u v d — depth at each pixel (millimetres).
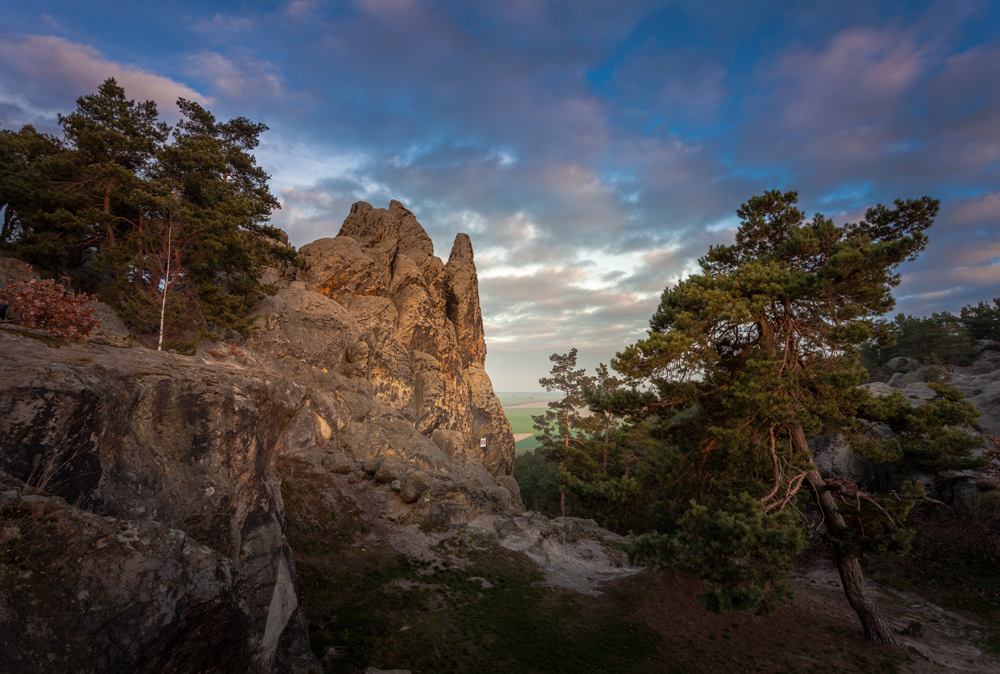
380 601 16922
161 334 21656
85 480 5066
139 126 28719
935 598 22297
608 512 17641
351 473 27438
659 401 17984
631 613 18969
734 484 19031
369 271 49750
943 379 44375
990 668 15516
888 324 16141
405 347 46000
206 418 7531
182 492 6574
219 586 5387
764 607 13516
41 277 25156
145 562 4617
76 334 7797
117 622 4258
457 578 19875
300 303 39000
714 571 14031
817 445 37750
